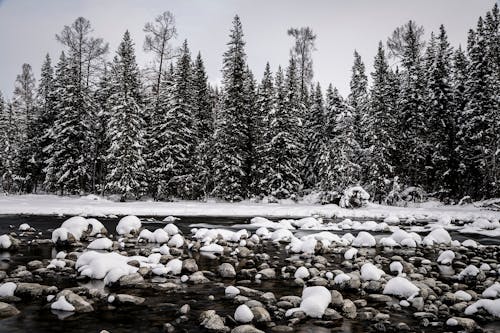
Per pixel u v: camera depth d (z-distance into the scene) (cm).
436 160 3909
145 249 1422
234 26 4203
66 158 3938
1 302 744
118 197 3881
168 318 723
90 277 986
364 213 3048
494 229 2292
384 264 1250
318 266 1181
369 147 3938
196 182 3947
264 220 2341
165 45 4191
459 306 812
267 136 4050
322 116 4284
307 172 4428
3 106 4725
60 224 2039
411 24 4831
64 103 4009
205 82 4384
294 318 726
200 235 1711
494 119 3647
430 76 4072
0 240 1386
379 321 727
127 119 3569
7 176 4353
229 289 884
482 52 3859
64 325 675
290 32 5184
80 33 4050
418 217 2962
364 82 4625
